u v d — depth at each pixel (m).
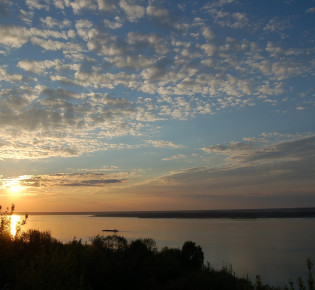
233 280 17.80
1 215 11.12
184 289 16.50
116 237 23.11
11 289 9.51
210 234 110.19
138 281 17.08
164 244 75.06
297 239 93.56
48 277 9.92
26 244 13.95
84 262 15.06
